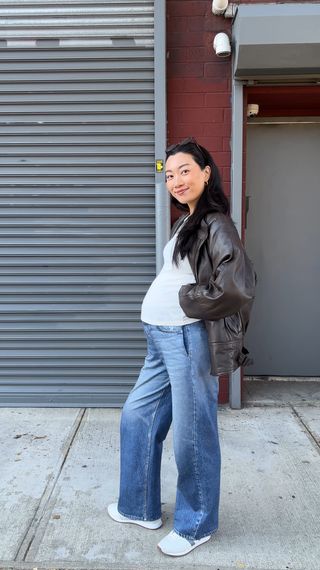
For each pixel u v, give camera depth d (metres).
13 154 3.77
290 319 4.53
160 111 3.64
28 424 3.68
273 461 3.13
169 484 2.89
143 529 2.50
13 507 2.67
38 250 3.86
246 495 2.78
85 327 3.91
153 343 2.32
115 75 3.66
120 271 3.86
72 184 3.78
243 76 3.54
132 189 3.79
